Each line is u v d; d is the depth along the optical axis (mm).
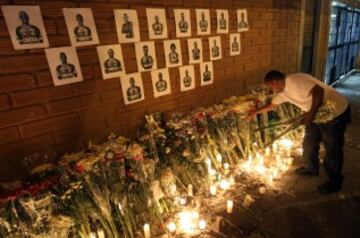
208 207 3043
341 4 8867
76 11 2436
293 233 2682
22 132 2264
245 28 4379
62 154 2559
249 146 4008
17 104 2203
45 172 2205
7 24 2070
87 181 2293
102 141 2859
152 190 2758
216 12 3805
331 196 3242
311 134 3504
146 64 3096
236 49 4305
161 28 3166
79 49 2512
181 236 2660
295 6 5715
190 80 3664
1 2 2020
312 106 3064
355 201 3146
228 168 3654
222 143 3670
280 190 3361
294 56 6227
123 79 2910
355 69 13156
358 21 12023
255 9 4512
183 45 3471
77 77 2535
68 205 2271
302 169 3732
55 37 2344
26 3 2145
